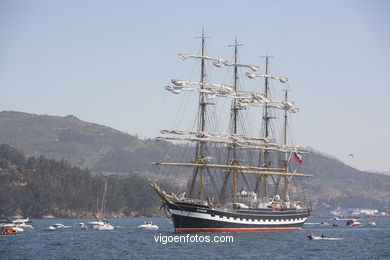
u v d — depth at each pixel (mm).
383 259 117000
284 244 140000
